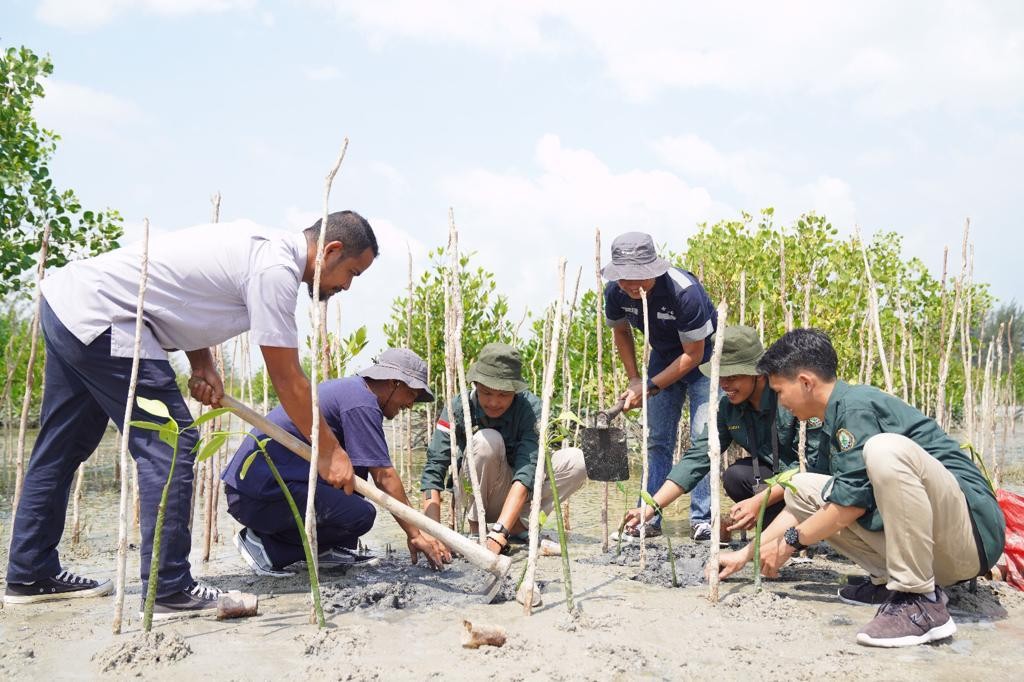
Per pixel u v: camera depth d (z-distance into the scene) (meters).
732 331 4.20
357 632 3.00
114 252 3.28
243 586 3.82
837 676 2.55
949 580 3.10
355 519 4.09
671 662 2.71
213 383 3.47
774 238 9.27
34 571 3.44
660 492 4.25
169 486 3.00
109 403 3.21
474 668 2.65
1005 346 17.33
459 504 4.56
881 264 9.41
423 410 12.00
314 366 2.97
